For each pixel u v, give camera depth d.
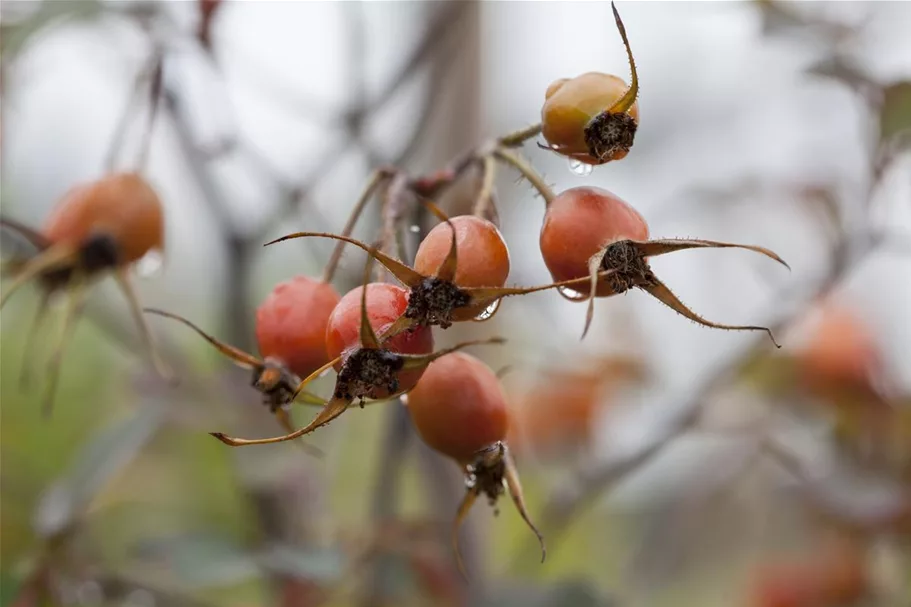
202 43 0.46
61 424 0.54
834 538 0.49
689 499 0.53
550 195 0.38
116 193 0.43
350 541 0.45
